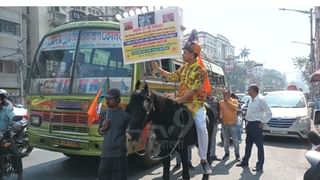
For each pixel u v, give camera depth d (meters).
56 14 42.59
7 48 37.03
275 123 12.80
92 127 6.82
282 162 9.31
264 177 7.72
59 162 8.89
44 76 7.73
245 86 79.94
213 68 15.47
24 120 9.09
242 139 13.82
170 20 5.74
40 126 7.47
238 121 10.20
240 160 9.53
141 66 7.25
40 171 7.97
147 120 5.16
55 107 7.25
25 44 39.59
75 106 7.03
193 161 9.31
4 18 36.66
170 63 8.98
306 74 55.38
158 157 5.89
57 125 7.22
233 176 7.80
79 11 44.53
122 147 5.10
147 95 5.09
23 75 37.56
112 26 7.41
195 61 6.05
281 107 13.70
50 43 7.90
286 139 13.54
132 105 4.98
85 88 7.16
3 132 6.86
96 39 7.43
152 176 7.66
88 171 7.99
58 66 7.59
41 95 7.52
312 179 4.14
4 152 6.82
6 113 6.96
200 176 7.68
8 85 37.00
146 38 5.91
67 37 7.70
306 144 12.37
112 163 5.07
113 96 5.11
